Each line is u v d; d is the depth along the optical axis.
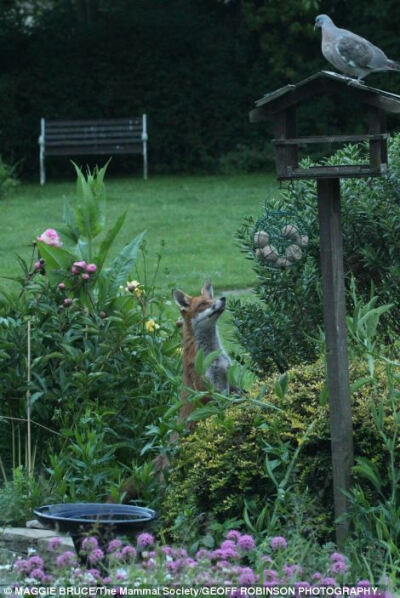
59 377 9.62
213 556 6.03
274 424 7.40
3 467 9.74
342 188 9.77
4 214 25.88
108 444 9.31
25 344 9.73
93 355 9.63
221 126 34.84
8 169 31.50
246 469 7.39
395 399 7.15
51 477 8.95
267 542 6.68
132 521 6.77
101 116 34.62
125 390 9.50
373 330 7.17
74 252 10.72
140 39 34.41
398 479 6.82
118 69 34.44
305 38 34.44
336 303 6.93
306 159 10.16
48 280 10.18
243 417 7.65
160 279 17.41
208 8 36.34
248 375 8.02
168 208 26.22
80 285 10.11
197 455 7.62
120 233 22.58
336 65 7.05
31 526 8.15
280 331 9.87
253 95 34.78
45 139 33.28
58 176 35.22
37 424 9.48
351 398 7.43
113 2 36.34
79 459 8.92
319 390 7.68
